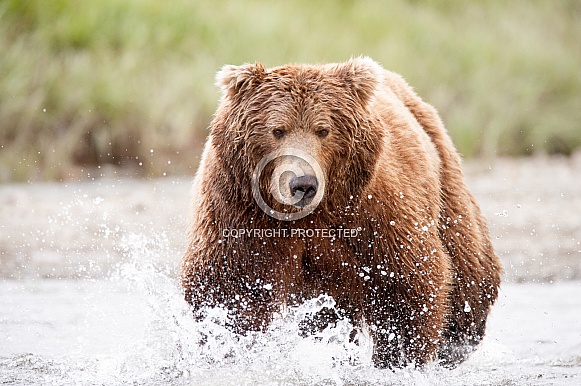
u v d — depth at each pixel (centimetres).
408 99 1096
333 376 949
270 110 896
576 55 3828
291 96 900
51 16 2830
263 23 3117
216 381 931
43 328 1162
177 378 948
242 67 927
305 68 926
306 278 960
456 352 1059
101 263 1577
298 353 1017
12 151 2558
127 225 1873
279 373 950
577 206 2183
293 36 3108
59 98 2673
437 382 965
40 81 2697
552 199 2280
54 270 1523
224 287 918
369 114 918
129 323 1192
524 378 992
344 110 902
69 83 2708
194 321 941
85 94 2695
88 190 2298
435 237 957
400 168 941
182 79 2836
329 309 986
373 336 968
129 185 2411
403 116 1004
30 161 2539
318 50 3092
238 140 902
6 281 1443
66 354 1048
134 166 2681
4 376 962
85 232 1798
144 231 1822
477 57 3428
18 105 2619
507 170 2839
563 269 1605
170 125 2747
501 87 3362
